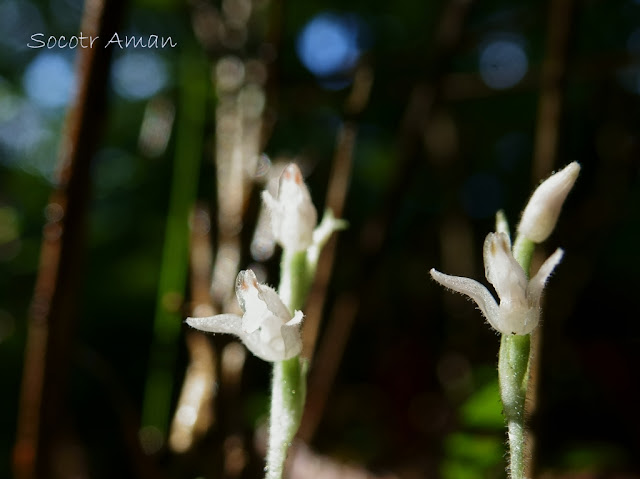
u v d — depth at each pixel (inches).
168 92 11.9
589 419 11.5
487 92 10.2
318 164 14.3
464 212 13.9
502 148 18.4
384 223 9.0
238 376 7.8
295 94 9.7
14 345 14.1
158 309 9.0
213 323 6.2
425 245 17.2
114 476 12.5
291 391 6.3
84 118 7.1
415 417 12.9
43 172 18.3
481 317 13.9
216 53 8.8
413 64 10.9
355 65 9.1
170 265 8.9
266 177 8.1
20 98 19.3
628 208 16.0
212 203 10.4
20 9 18.2
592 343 12.2
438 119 13.4
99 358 7.9
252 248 8.0
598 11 14.3
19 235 15.9
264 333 6.2
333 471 9.8
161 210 15.7
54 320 7.2
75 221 7.1
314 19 15.3
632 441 11.2
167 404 9.0
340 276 13.8
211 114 10.4
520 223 6.3
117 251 15.4
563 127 8.4
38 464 7.3
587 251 12.2
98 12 7.0
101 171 16.3
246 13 8.9
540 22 13.6
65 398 7.4
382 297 15.5
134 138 16.6
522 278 6.1
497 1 15.2
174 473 7.8
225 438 7.7
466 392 12.3
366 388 14.1
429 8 15.7
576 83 13.1
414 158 9.0
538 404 7.9
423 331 16.3
